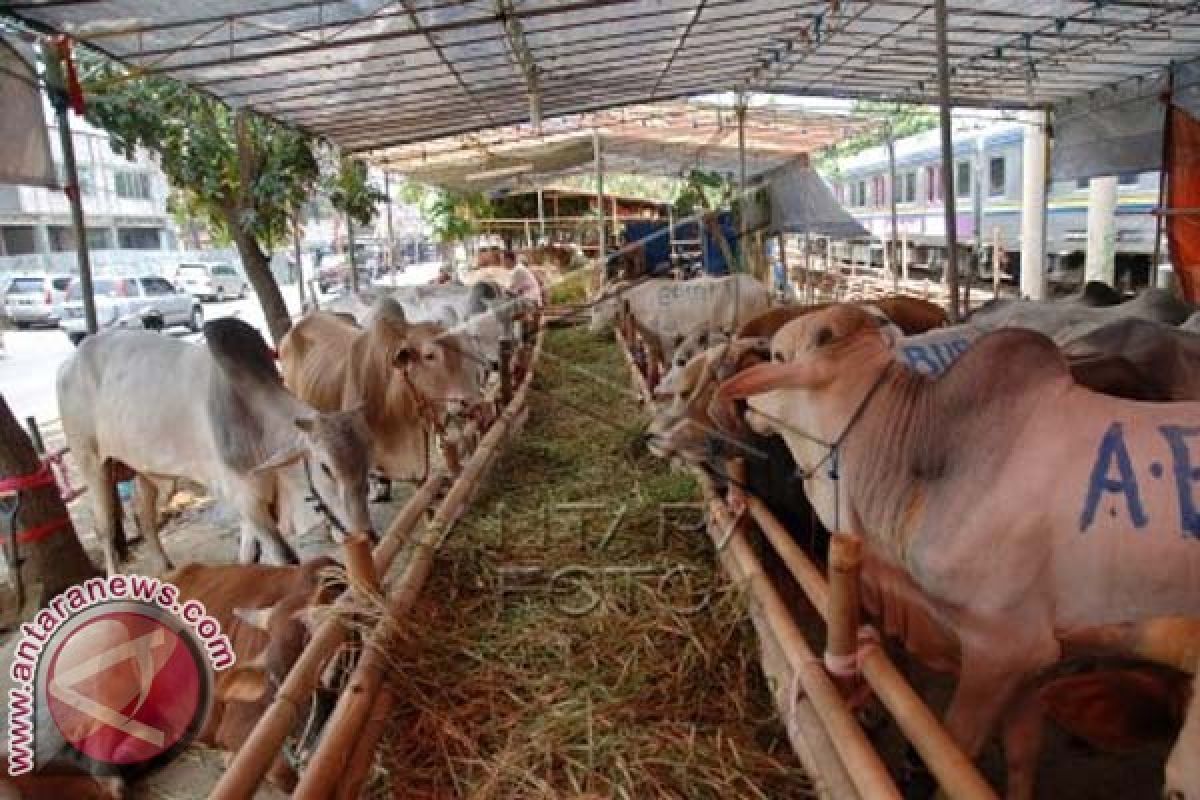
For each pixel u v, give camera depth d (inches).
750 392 115.0
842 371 112.0
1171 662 88.9
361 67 288.2
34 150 199.5
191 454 195.9
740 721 116.0
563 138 631.2
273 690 111.0
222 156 346.3
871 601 116.6
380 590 120.2
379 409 220.8
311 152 387.2
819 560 154.4
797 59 399.5
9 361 697.0
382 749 110.0
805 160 660.1
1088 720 96.9
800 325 119.0
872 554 113.0
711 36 344.8
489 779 105.1
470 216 947.3
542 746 109.4
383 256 1305.4
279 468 175.8
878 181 886.4
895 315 202.7
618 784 103.3
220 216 381.7
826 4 312.5
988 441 97.5
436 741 112.0
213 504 285.9
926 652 113.5
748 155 684.7
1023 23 335.0
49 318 920.9
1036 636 95.0
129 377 202.8
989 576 95.4
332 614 110.7
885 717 124.6
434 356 223.1
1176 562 88.7
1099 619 92.7
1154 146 418.6
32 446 201.0
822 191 510.0
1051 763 125.7
